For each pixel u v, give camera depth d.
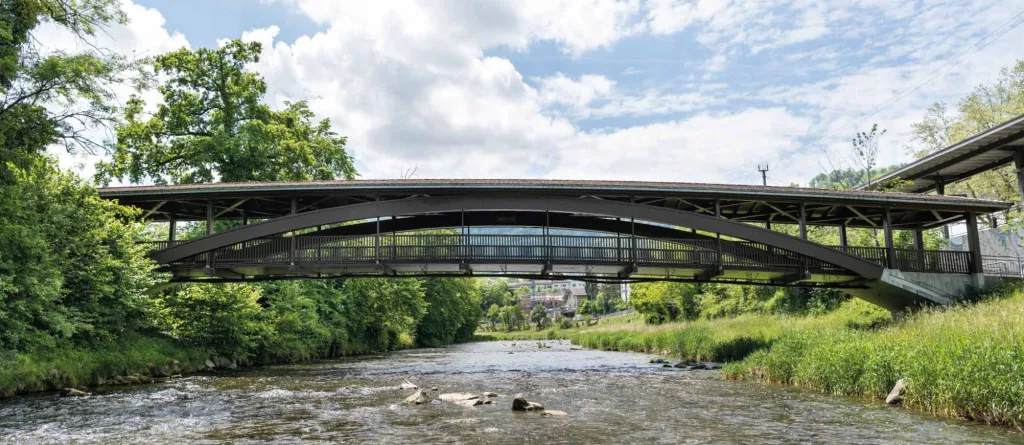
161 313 26.03
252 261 23.84
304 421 12.18
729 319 43.72
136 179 35.44
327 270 25.86
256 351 31.14
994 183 42.38
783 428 10.84
